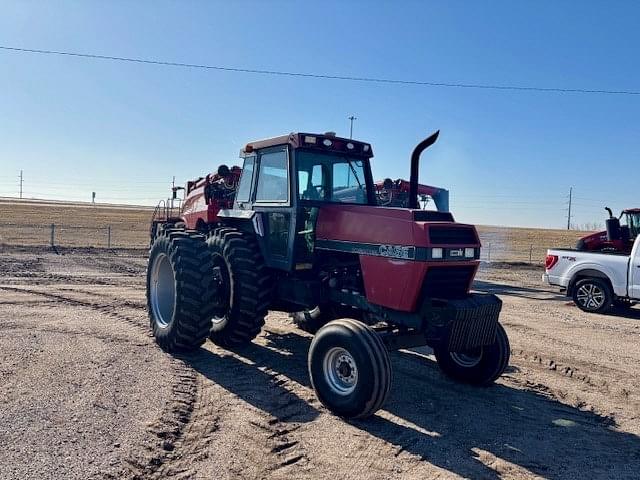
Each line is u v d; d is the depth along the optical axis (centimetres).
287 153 602
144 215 5303
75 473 343
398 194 1266
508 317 1034
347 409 459
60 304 907
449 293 498
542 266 2323
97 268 1492
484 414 501
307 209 590
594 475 390
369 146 644
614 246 1548
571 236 4838
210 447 395
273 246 630
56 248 2003
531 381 614
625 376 650
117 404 462
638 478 388
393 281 484
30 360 571
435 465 390
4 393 471
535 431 467
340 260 566
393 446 417
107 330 730
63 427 409
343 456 395
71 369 548
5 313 811
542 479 379
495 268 2209
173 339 625
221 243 662
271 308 682
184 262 619
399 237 480
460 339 472
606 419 506
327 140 600
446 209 1356
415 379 598
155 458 372
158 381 530
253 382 551
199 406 476
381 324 582
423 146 508
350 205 563
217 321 678
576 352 761
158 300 678
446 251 476
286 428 439
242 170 704
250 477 355
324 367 485
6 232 2689
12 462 351
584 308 1150
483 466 393
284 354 665
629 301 1154
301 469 371
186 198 1024
